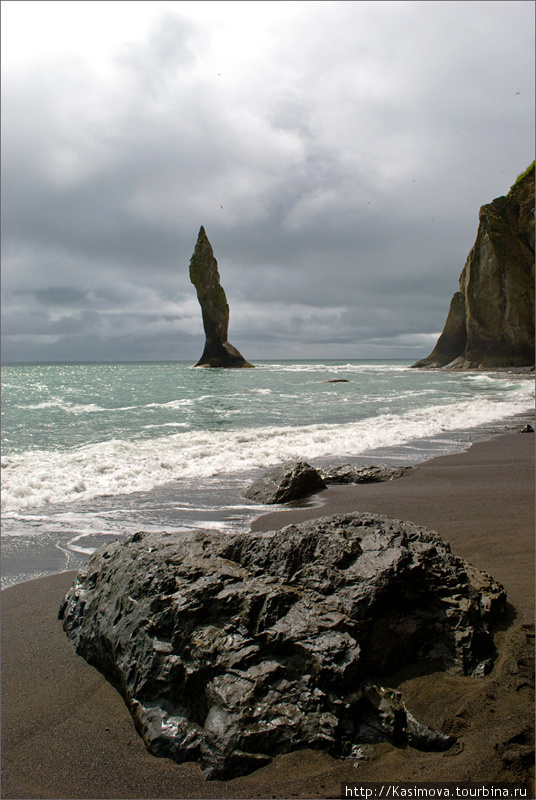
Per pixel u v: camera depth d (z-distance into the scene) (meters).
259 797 2.19
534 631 3.29
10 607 4.02
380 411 17.34
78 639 3.39
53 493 7.51
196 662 2.71
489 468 8.83
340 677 2.57
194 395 24.20
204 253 66.12
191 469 9.09
